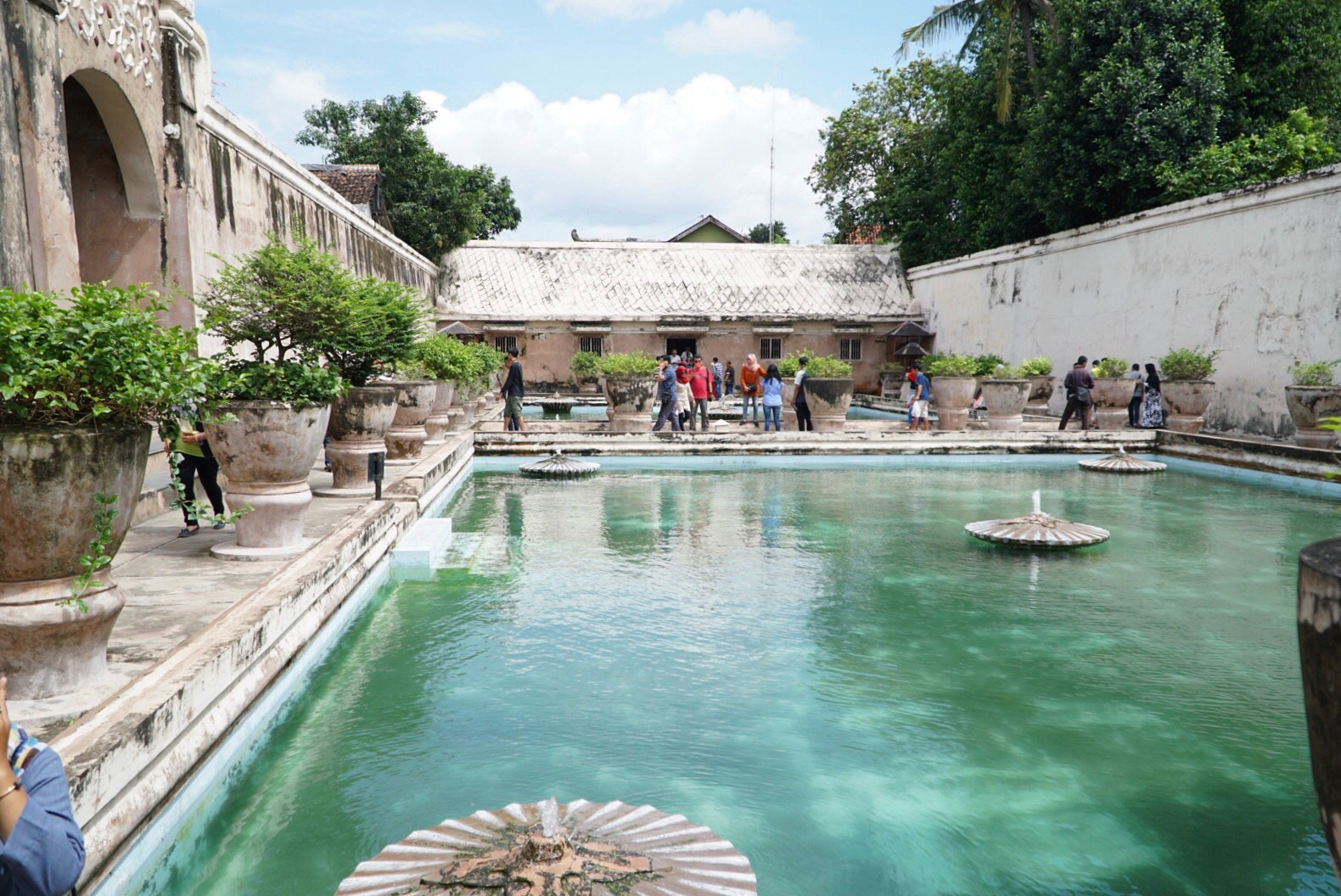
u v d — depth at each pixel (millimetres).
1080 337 18234
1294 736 3635
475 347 17484
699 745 3520
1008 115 20516
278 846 2793
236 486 5133
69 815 1564
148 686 2957
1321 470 10531
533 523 8383
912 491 10492
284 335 6469
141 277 7445
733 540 7570
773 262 28250
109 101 6734
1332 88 17047
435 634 4977
